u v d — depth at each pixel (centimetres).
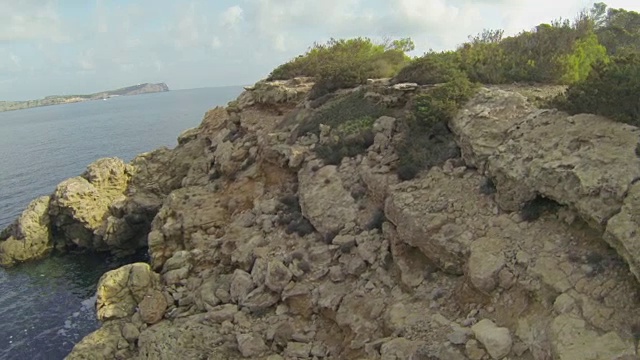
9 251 3388
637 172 1233
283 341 1711
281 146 2611
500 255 1371
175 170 3775
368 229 1884
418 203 1684
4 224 4169
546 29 2814
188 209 2688
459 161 1833
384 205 1878
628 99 1470
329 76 3102
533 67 2562
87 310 2722
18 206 4716
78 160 7100
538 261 1300
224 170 2975
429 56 2811
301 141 2612
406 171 1894
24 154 8169
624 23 4128
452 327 1312
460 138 1864
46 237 3519
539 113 1683
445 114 2005
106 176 3653
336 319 1655
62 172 6244
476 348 1191
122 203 3534
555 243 1338
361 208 1998
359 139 2327
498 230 1470
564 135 1500
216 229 2531
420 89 2397
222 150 3173
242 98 3741
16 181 5800
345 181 2147
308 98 3128
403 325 1420
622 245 1135
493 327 1212
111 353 1888
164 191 3706
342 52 4091
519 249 1367
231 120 3556
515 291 1294
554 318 1142
